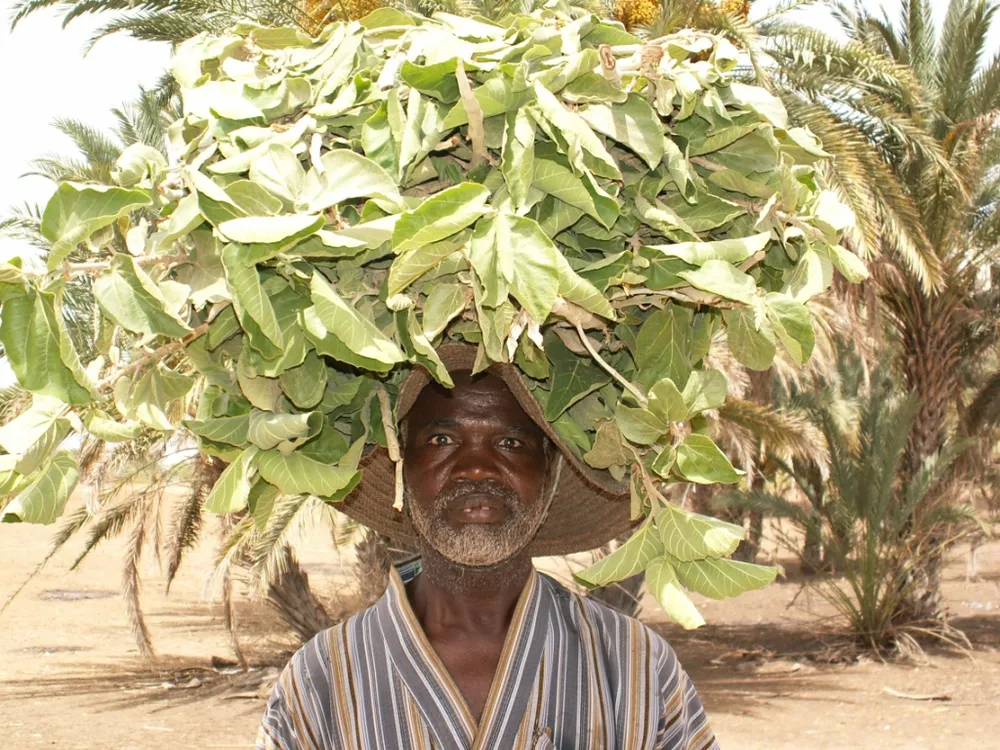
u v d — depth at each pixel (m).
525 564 1.78
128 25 7.37
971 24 9.51
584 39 1.46
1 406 7.07
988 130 9.73
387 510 2.00
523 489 1.70
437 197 1.15
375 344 1.22
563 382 1.58
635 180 1.39
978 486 12.82
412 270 1.22
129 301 1.18
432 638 1.75
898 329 11.73
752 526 14.55
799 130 1.50
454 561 1.68
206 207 1.21
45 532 24.17
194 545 9.45
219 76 1.58
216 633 12.71
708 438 1.36
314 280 1.22
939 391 11.49
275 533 7.70
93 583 17.28
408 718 1.67
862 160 7.71
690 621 1.34
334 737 1.71
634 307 1.52
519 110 1.26
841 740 8.05
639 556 1.43
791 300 1.33
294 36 1.66
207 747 7.89
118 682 10.25
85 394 1.21
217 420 1.42
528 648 1.70
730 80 1.43
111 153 8.82
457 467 1.68
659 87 1.38
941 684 10.02
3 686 10.03
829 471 11.47
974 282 11.44
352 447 1.50
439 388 1.69
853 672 10.67
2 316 1.15
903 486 11.72
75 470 1.25
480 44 1.40
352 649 1.75
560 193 1.26
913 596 11.98
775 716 8.88
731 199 1.47
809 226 1.42
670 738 1.80
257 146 1.33
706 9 6.82
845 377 12.66
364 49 1.49
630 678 1.76
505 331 1.29
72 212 1.17
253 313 1.19
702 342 1.55
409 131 1.28
